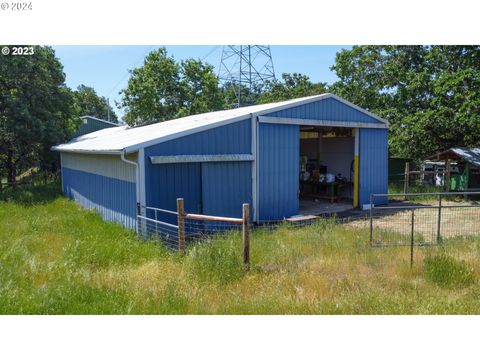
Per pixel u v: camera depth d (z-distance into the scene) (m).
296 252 7.05
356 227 9.71
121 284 5.46
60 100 22.22
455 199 16.08
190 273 5.84
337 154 17.03
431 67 20.64
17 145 22.09
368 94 22.92
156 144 9.34
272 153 11.62
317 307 4.79
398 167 21.27
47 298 4.88
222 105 33.03
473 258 6.53
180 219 7.06
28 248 7.52
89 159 13.56
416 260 6.53
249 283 5.62
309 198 16.72
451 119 18.45
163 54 30.67
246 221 6.19
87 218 11.00
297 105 12.06
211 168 10.35
